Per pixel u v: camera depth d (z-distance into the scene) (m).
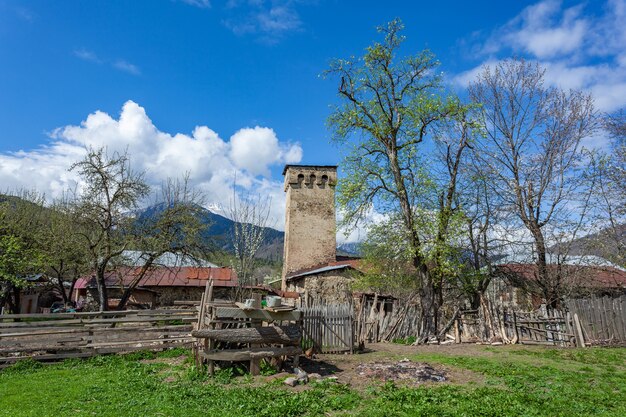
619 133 23.09
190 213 24.61
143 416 7.86
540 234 24.19
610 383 11.07
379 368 12.33
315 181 41.84
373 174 24.31
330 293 32.34
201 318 13.73
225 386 10.40
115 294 32.50
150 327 15.50
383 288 26.30
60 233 25.95
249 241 21.98
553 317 19.45
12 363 13.40
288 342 12.09
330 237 40.78
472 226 25.42
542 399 9.07
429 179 23.06
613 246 23.11
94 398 9.22
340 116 24.50
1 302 24.20
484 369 12.55
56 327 14.29
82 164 22.47
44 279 33.62
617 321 20.38
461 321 21.02
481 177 25.22
